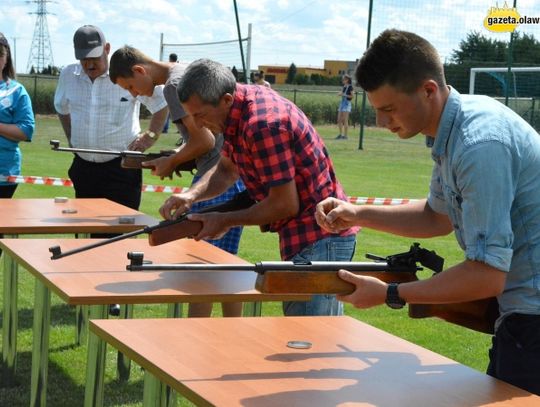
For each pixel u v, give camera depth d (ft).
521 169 8.40
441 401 7.99
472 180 8.18
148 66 17.02
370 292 8.81
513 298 8.75
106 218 17.42
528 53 64.28
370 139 82.38
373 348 9.57
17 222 16.57
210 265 10.00
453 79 62.44
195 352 9.14
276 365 8.84
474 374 8.79
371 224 10.28
